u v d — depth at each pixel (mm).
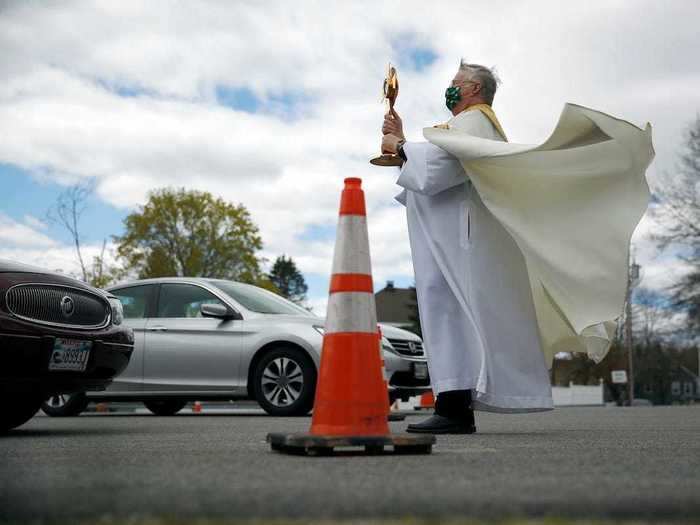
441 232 5113
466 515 1981
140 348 9641
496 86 5391
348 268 3637
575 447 4039
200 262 49625
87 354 5309
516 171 4820
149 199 50156
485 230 5109
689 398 64000
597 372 64188
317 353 8883
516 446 4094
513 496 2234
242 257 50500
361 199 3689
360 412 3555
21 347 4918
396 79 5141
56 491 2352
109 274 47531
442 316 5078
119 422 7535
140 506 2094
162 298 9859
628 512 2012
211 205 50531
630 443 4344
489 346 4965
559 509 2045
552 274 4840
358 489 2389
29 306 5059
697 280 32938
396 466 3053
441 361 5016
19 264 5215
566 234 4816
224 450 3816
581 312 4812
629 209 4758
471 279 5031
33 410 5844
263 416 9359
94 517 1964
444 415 5082
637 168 4715
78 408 9969
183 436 5094
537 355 5082
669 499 2176
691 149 32062
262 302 9820
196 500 2182
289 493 2305
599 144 4691
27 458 3482
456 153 4832
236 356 9258
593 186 4812
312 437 3445
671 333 33938
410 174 4984
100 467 3031
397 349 9398
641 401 59562
